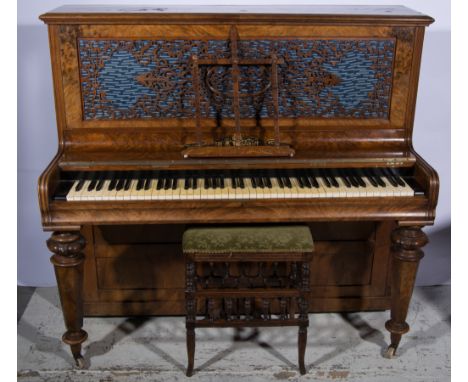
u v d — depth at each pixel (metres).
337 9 2.82
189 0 3.03
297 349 2.91
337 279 3.04
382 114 2.71
